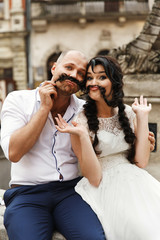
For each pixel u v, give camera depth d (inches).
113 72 66.2
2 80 685.9
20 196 66.3
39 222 60.9
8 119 67.4
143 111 68.7
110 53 106.0
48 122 68.8
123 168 65.9
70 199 66.2
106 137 67.4
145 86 95.9
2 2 692.1
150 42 100.6
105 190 64.1
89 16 665.0
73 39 683.4
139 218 57.5
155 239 55.2
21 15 684.1
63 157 69.7
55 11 680.4
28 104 69.4
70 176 70.0
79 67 67.0
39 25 676.1
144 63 98.0
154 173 96.3
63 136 69.6
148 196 60.9
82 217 61.3
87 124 68.5
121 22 668.7
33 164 68.0
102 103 68.8
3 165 118.4
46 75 690.8
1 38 690.8
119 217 59.1
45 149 68.6
